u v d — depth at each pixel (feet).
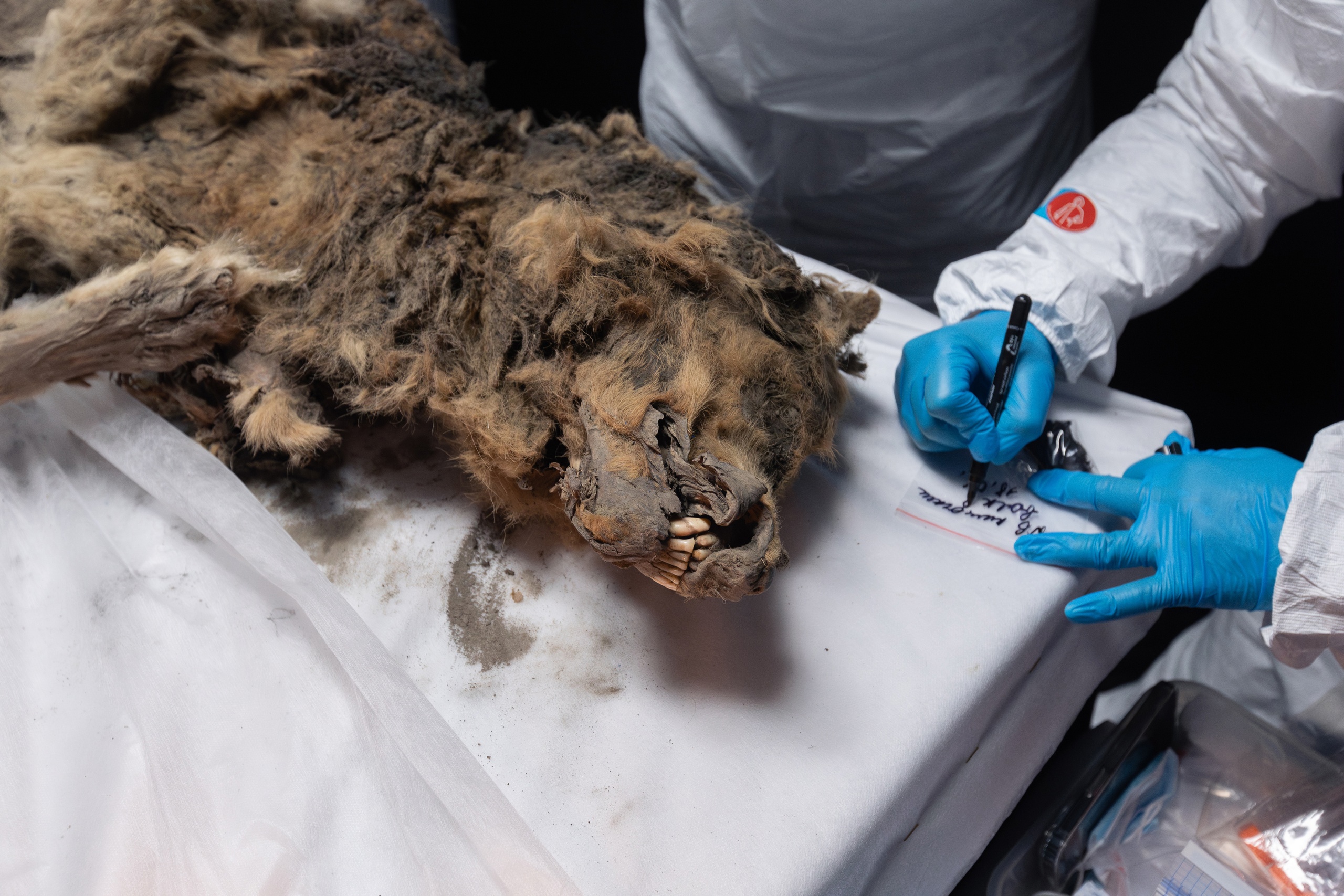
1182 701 3.44
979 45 4.15
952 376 3.08
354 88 3.29
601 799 2.52
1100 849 3.12
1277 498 2.79
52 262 3.36
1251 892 2.83
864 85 4.34
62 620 2.90
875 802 2.49
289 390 2.93
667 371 2.45
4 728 2.68
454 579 3.03
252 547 2.84
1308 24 3.15
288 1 3.50
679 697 2.72
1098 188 3.80
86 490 3.19
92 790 2.56
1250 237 4.07
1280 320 5.53
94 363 2.97
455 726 2.69
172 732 2.64
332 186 3.02
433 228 2.83
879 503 3.23
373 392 2.80
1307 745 3.36
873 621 2.87
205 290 2.82
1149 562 2.95
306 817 2.49
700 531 2.23
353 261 2.87
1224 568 2.85
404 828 2.42
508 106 6.77
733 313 2.63
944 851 2.93
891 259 5.63
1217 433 5.53
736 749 2.60
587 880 2.37
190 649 2.82
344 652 2.65
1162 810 3.26
